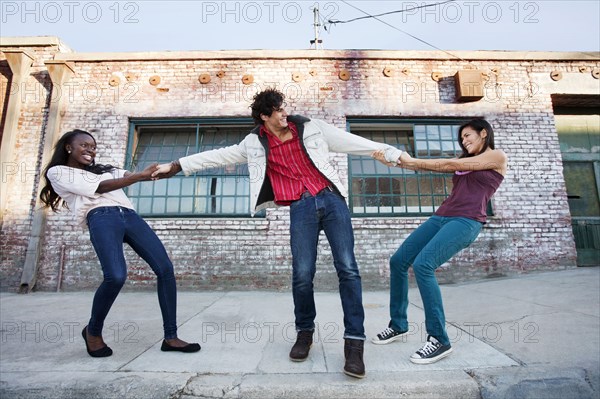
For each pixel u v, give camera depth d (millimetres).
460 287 4652
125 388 1795
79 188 2166
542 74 5746
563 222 5320
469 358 2076
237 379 1836
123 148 5434
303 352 2064
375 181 5598
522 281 4605
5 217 5195
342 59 5703
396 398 1745
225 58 5656
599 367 1913
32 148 5414
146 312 3512
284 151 2174
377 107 5590
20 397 1789
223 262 5105
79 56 5613
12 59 5520
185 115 5543
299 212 2115
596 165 6047
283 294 4645
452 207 2268
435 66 5758
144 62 5699
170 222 5184
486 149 2332
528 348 2211
